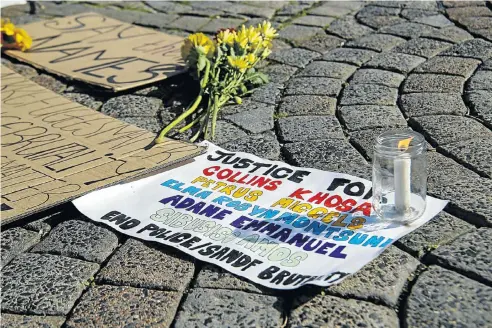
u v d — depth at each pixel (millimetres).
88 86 3838
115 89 3688
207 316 2025
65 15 5328
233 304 2061
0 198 2668
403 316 1943
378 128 3100
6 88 3875
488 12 4469
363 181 2576
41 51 4461
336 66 3867
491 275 2039
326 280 2043
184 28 4852
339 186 2570
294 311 2006
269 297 2074
